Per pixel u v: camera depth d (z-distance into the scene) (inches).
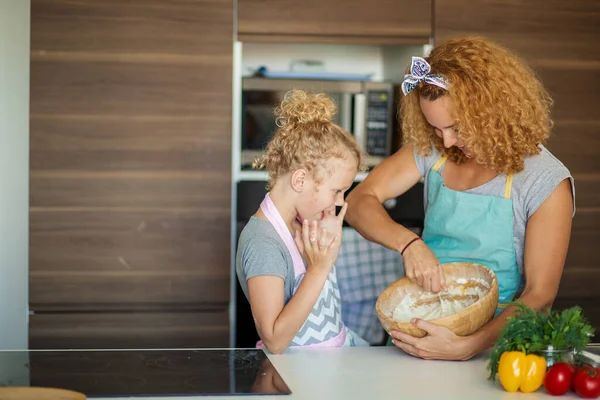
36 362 56.1
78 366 55.0
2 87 118.6
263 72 137.3
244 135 125.1
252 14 121.8
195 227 122.6
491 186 67.0
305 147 60.1
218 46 121.3
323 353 60.4
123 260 121.8
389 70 140.6
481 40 64.6
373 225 70.4
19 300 120.8
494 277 60.1
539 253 63.5
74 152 120.1
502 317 59.6
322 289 64.5
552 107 128.0
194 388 49.1
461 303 63.2
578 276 130.2
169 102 121.0
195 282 123.2
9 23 117.9
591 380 47.6
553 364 49.5
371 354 60.1
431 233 72.1
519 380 49.1
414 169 75.1
